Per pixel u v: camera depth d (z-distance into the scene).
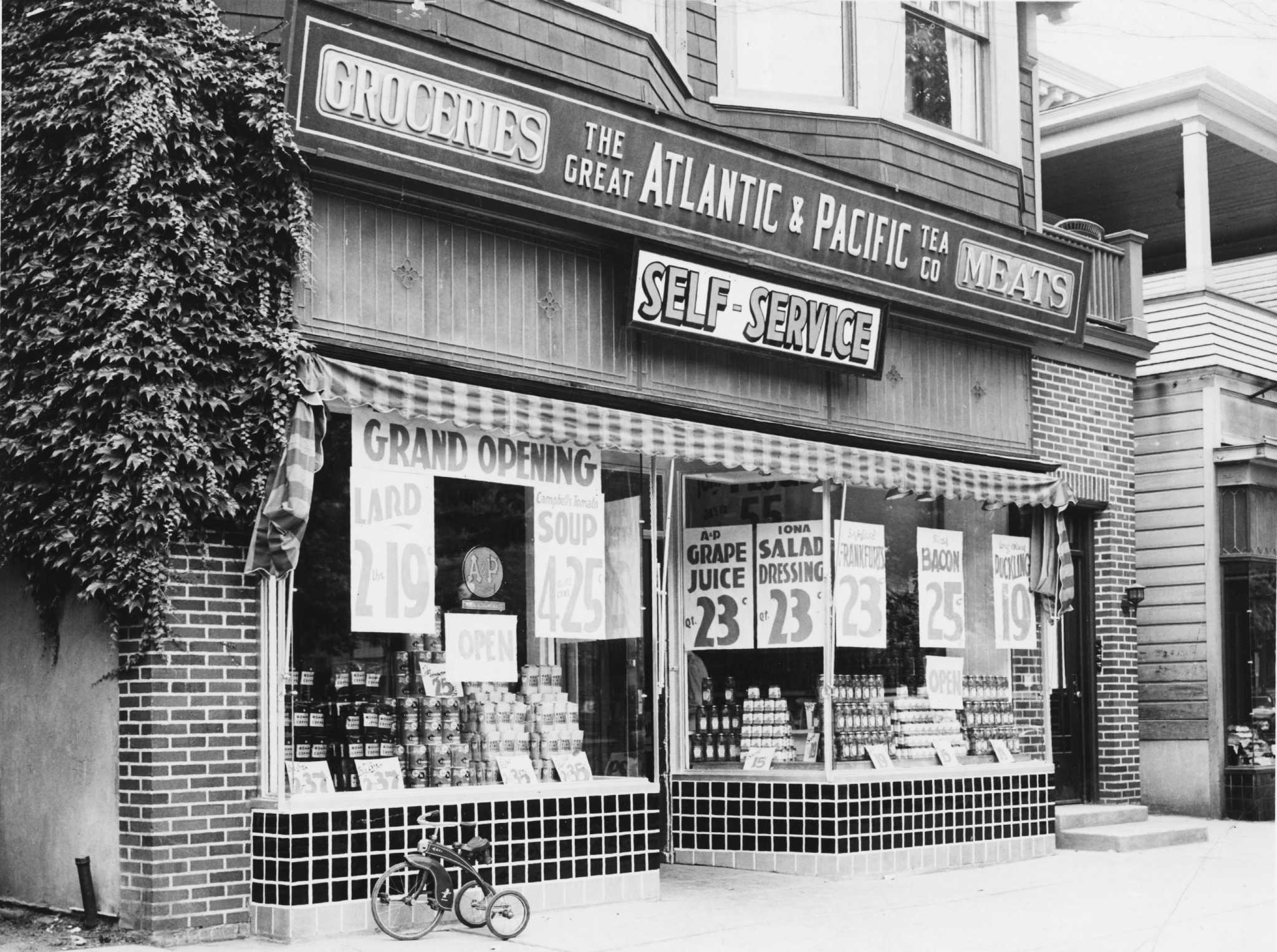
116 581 8.28
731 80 12.25
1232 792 15.45
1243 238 22.72
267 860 8.45
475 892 8.95
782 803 11.53
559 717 10.05
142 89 8.52
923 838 11.89
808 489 11.84
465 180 9.62
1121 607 15.09
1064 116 17.78
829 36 12.78
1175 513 16.06
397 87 9.22
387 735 9.13
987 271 13.28
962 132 13.88
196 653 8.46
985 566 13.22
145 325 8.38
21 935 8.36
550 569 10.08
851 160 12.60
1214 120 16.95
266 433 8.71
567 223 10.41
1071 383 14.84
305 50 8.82
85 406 8.43
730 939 8.70
